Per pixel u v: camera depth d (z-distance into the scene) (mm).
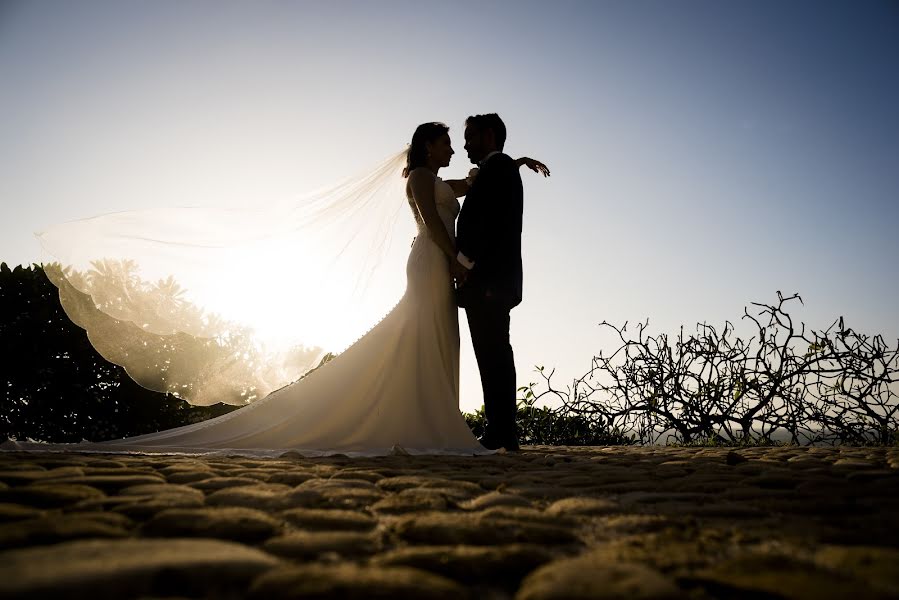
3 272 7199
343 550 1396
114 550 1189
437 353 4980
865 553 1264
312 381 4793
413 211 5387
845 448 5035
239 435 4523
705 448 5418
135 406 7418
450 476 2805
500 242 4934
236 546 1271
